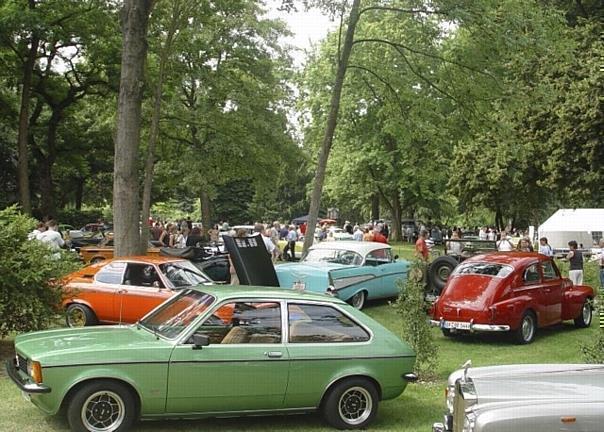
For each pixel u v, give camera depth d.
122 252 16.83
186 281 13.93
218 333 7.63
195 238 26.14
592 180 25.33
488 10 19.14
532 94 21.80
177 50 26.16
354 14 20.28
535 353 13.27
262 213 81.62
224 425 8.04
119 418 7.24
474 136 22.27
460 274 14.91
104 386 7.17
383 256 18.91
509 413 4.56
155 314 8.43
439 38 21.14
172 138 37.53
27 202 30.95
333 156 54.91
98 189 62.97
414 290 10.84
